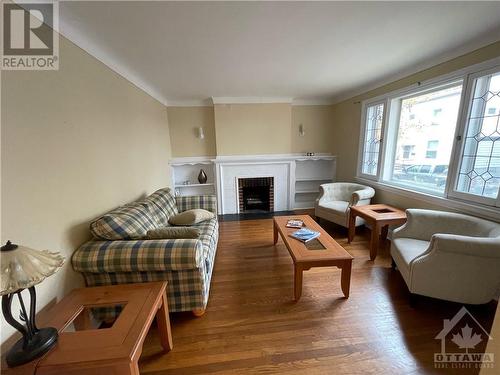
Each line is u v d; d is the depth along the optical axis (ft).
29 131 4.08
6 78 3.70
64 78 5.05
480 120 6.97
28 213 4.01
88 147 5.90
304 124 15.78
